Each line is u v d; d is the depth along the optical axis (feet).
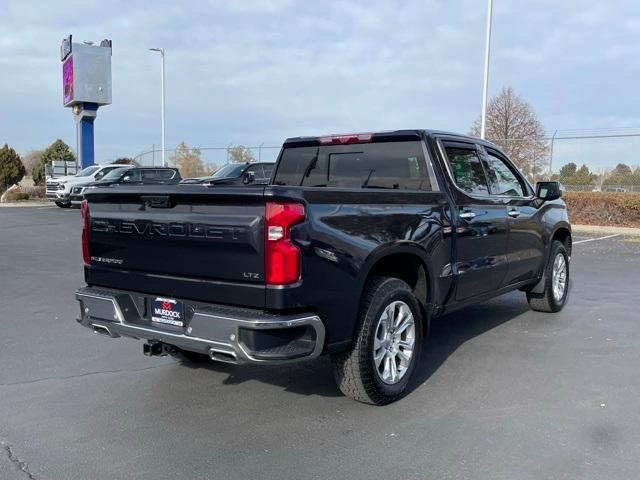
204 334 12.75
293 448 12.56
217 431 13.44
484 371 17.28
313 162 20.01
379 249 14.14
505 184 21.11
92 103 120.26
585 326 22.34
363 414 14.33
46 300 27.25
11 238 53.57
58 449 12.58
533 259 22.20
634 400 14.97
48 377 17.02
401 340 15.29
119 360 18.60
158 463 11.95
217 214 12.72
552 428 13.35
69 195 94.53
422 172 17.35
